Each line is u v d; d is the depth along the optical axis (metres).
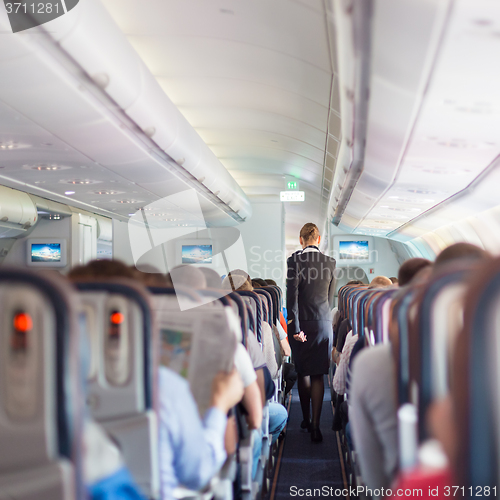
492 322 1.15
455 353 1.23
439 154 4.63
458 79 3.00
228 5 4.69
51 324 1.18
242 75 6.65
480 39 2.49
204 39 5.61
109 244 20.77
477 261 1.52
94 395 1.60
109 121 5.37
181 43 5.74
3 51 3.60
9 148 6.61
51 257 16.64
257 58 5.93
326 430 6.17
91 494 1.44
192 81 6.99
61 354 1.18
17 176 8.60
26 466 1.19
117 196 10.94
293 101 7.20
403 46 2.80
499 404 1.15
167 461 1.84
